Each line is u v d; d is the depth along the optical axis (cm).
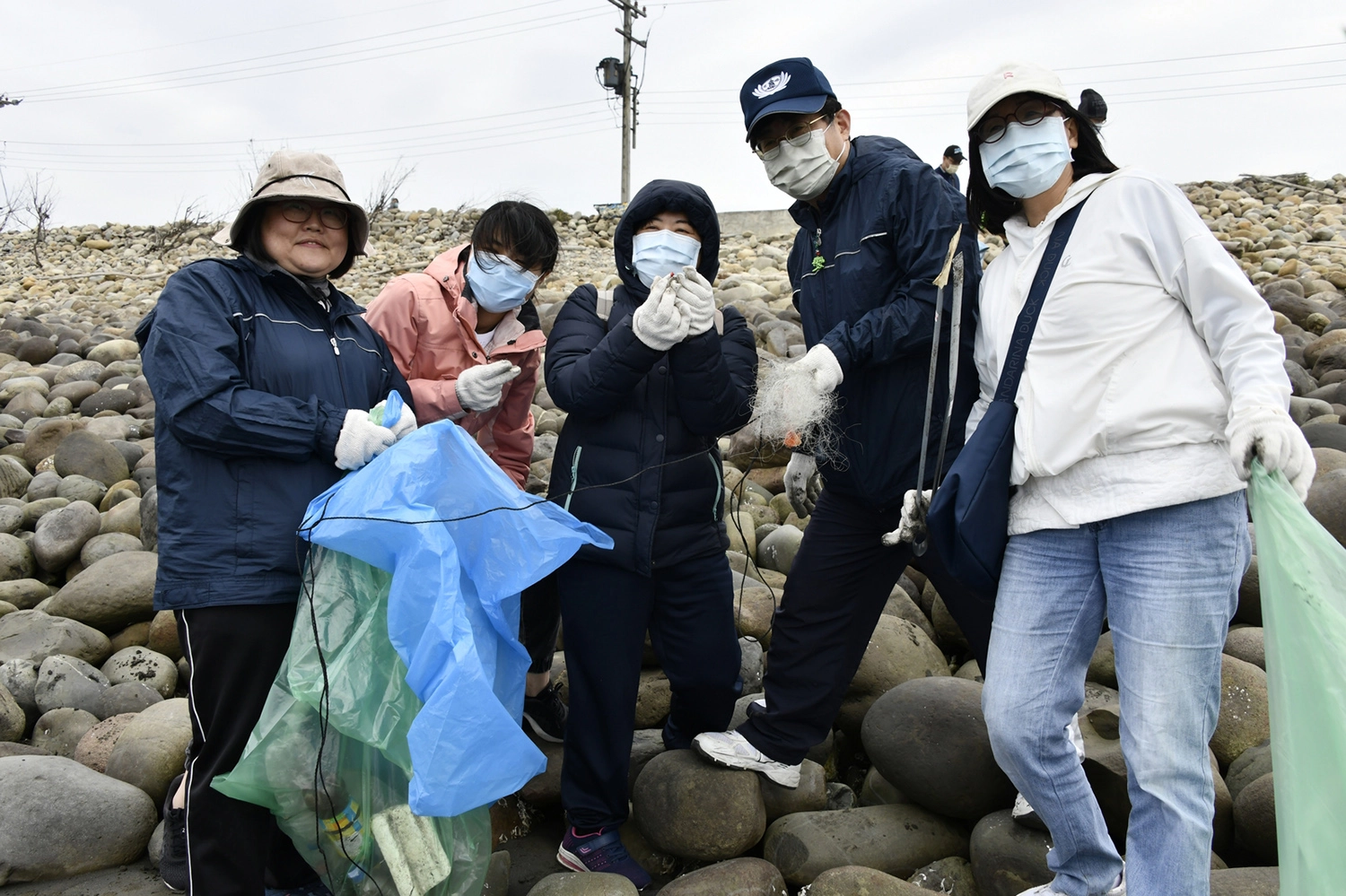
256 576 217
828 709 283
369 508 210
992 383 236
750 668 360
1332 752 166
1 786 270
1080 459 208
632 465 264
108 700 347
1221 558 200
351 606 215
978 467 219
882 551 276
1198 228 201
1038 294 216
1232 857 267
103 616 398
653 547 264
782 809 294
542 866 284
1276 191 1642
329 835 216
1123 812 263
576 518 258
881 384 262
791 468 311
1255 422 184
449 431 228
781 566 437
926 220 257
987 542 219
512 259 276
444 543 206
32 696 349
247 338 230
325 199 235
